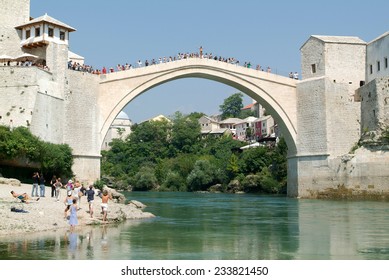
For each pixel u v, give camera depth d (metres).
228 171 91.44
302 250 19.06
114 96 52.38
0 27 50.06
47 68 47.31
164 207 45.16
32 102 43.16
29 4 51.88
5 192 32.56
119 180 108.44
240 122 141.25
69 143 48.03
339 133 56.25
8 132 39.84
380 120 52.47
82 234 21.98
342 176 54.06
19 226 22.42
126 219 30.05
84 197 34.78
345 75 57.19
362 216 33.19
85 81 49.97
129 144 126.25
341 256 17.83
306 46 59.16
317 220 30.77
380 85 52.59
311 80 57.72
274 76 58.72
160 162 116.19
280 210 39.97
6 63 48.75
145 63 55.22
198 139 128.00
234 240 21.70
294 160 59.34
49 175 45.03
